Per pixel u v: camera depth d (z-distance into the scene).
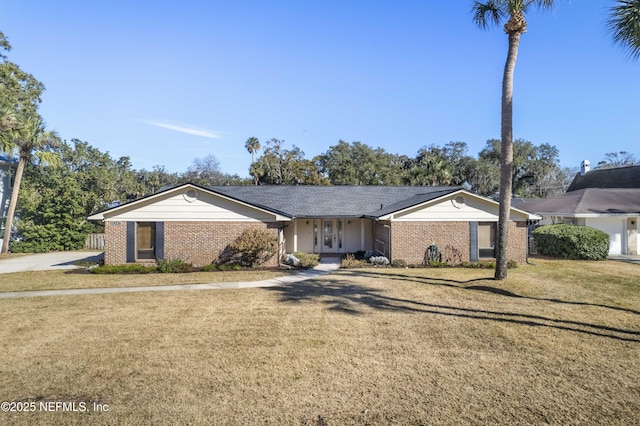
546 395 5.47
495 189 59.91
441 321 9.07
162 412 5.04
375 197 24.59
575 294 11.84
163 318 9.48
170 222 17.86
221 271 17.00
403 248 18.75
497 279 13.73
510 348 7.30
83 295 12.20
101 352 7.19
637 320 9.05
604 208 23.98
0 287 13.56
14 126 25.66
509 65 13.03
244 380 5.98
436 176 40.69
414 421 4.81
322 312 9.96
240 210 18.14
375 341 7.74
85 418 4.90
